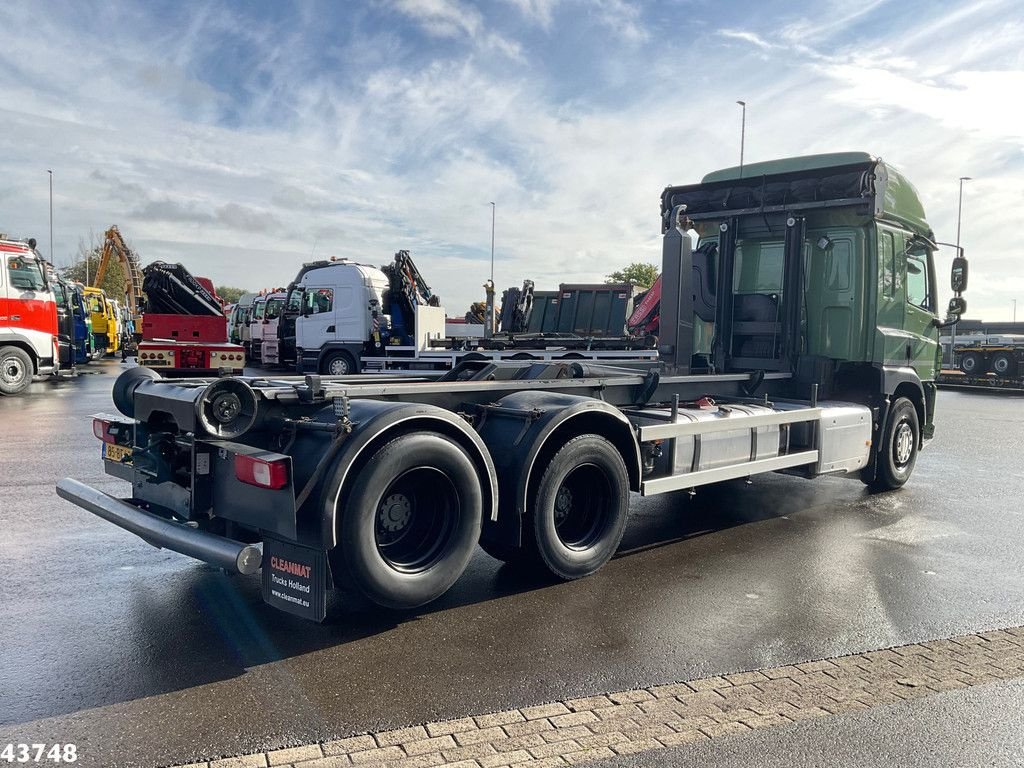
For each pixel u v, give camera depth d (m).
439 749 3.10
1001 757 3.11
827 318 8.23
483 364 6.45
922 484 9.02
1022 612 4.80
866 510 7.57
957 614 4.74
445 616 4.59
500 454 4.89
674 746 3.16
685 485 6.03
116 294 57.78
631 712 3.44
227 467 4.24
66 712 3.36
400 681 3.71
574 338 19.09
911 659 4.06
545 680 3.74
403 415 4.23
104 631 4.27
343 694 3.56
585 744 3.16
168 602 4.75
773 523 6.99
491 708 3.45
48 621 4.41
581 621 4.53
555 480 5.00
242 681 3.68
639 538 6.41
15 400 16.23
